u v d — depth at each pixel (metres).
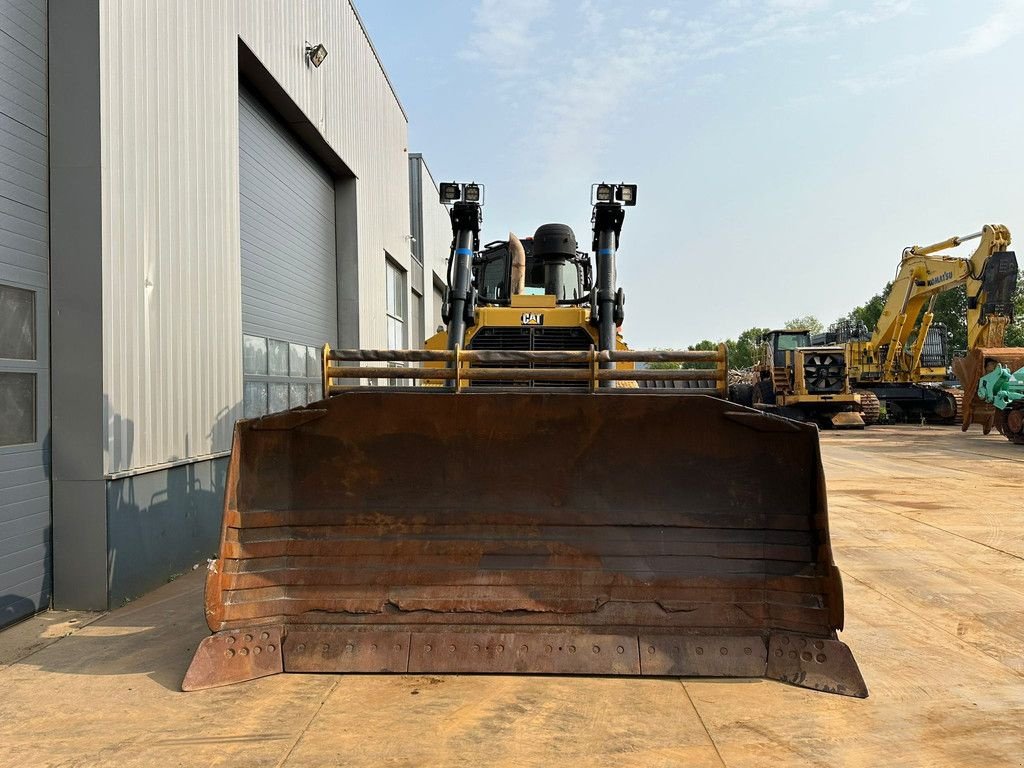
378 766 2.99
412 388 4.27
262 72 8.09
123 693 3.73
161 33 6.04
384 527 4.11
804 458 4.00
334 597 3.99
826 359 23.98
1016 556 6.82
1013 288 18.89
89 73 5.16
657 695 3.61
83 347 5.17
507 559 4.05
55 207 5.18
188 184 6.48
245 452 4.08
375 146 13.16
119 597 5.35
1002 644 4.53
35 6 5.11
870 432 22.28
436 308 22.80
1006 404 17.30
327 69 10.30
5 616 4.79
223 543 3.92
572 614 3.94
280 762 3.02
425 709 3.47
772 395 26.89
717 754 3.09
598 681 3.77
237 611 3.92
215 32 7.02
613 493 4.10
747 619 3.91
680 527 4.05
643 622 3.92
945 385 26.81
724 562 4.00
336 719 3.38
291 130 9.73
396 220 15.07
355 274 11.82
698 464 4.08
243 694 3.65
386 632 3.94
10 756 3.12
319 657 3.88
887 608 5.29
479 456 4.13
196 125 6.64
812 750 3.13
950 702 3.64
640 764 3.01
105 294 5.20
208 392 6.84
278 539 4.07
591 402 4.02
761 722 3.36
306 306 10.32
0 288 4.78
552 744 3.16
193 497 6.55
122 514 5.41
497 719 3.37
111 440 5.26
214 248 6.98
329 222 11.49
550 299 6.87
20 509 4.94
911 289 23.67
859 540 7.51
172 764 3.03
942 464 14.05
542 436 4.10
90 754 3.12
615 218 6.58
